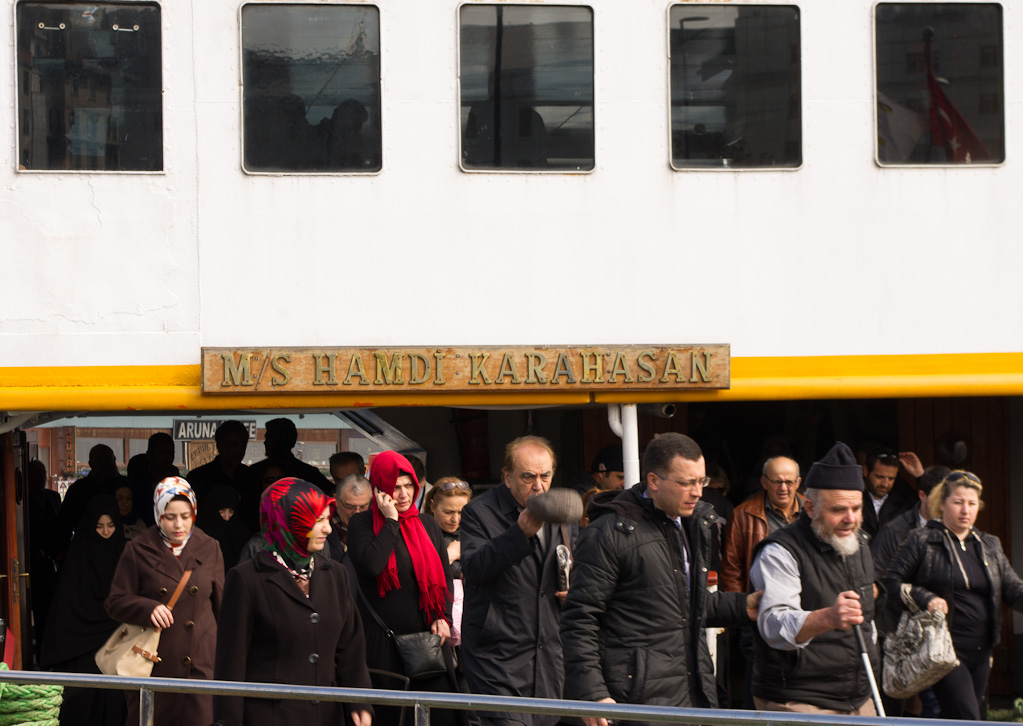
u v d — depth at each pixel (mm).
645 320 25359
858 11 25766
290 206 24672
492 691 17500
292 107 24672
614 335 25297
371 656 19016
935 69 26000
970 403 33781
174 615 20375
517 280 25109
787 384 25531
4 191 24141
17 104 24188
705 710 12484
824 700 16297
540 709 13062
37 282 24172
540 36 25125
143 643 20125
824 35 25719
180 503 20641
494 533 18156
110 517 26578
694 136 25484
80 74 24328
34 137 24234
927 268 25938
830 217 25766
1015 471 33438
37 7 24219
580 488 26953
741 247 25547
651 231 25375
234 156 24562
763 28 25641
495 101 25047
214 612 21125
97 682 15234
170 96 24438
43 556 31422
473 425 35688
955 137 26031
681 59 25469
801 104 25703
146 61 24469
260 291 24625
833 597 16328
